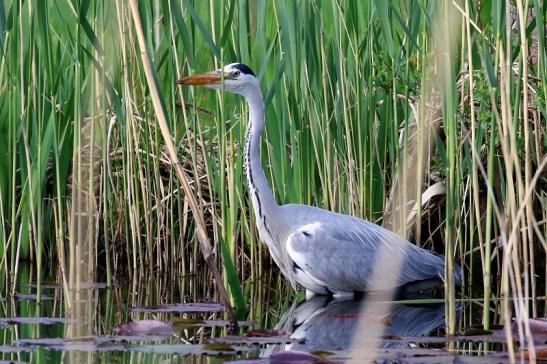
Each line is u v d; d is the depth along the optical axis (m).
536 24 10.68
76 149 11.02
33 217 12.12
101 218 14.02
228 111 14.76
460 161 11.45
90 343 8.91
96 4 11.71
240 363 8.03
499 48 8.85
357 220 12.41
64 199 13.84
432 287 12.70
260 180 12.09
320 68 12.44
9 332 9.75
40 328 9.97
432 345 9.18
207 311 10.97
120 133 13.84
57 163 11.52
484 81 11.22
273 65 13.61
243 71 11.91
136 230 13.55
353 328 9.96
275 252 12.38
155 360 8.50
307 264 12.11
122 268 13.84
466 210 13.13
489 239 9.33
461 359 8.13
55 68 13.63
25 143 11.88
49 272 13.39
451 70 9.26
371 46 12.16
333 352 8.32
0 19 11.23
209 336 9.54
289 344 9.28
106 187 12.80
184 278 13.27
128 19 11.96
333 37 12.70
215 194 14.00
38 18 11.04
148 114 13.86
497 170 12.74
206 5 15.98
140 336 9.25
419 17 11.38
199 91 15.34
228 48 12.66
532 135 12.69
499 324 9.75
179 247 13.99
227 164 13.30
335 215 12.46
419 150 10.91
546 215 11.28
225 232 12.50
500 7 9.04
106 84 12.04
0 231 13.29
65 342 8.96
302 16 12.54
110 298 11.81
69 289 11.41
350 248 12.14
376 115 13.45
